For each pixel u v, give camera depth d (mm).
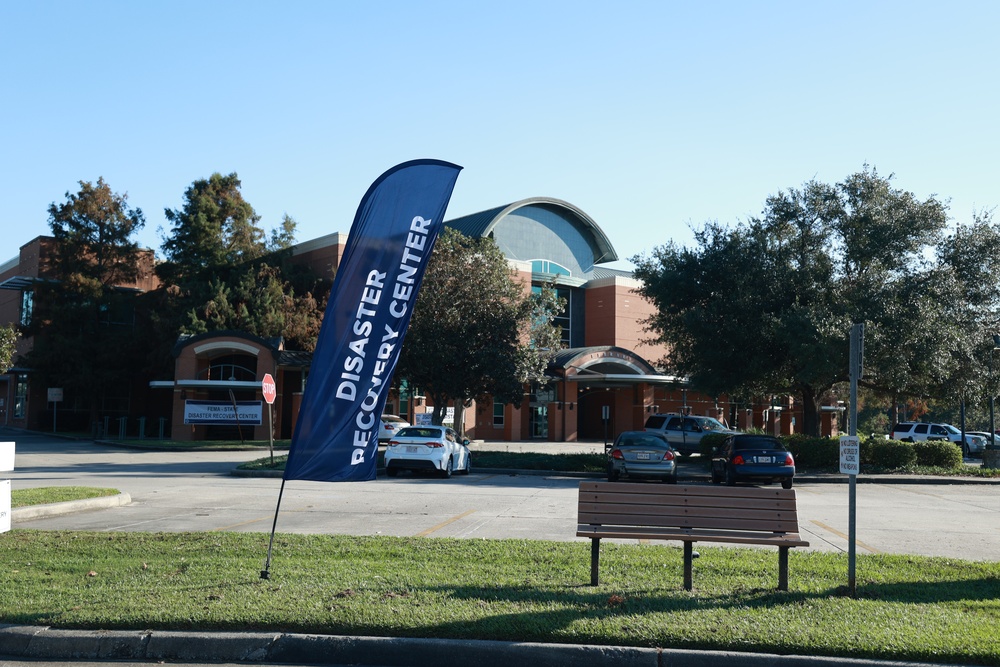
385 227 8844
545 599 7590
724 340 28734
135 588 7840
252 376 47625
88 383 48594
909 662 6125
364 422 8703
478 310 32875
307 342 48031
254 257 52812
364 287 8758
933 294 27750
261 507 15539
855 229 28844
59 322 49500
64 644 6516
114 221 51812
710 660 6219
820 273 28641
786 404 58188
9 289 61281
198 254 51688
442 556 9734
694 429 35844
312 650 6461
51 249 51719
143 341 51156
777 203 29734
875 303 26969
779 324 26516
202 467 27047
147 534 11102
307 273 52281
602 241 65250
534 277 59094
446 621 6730
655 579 8625
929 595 8039
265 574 8344
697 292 30672
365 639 6480
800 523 14266
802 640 6367
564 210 63344
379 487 19984
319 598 7465
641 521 8438
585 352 52375
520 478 23953
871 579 8766
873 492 21641
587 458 28719
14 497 14953
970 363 28344
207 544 10344
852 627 6727
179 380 41656
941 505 18047
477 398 34938
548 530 12812
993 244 28922
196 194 52844
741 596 7863
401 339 8836
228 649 6492
